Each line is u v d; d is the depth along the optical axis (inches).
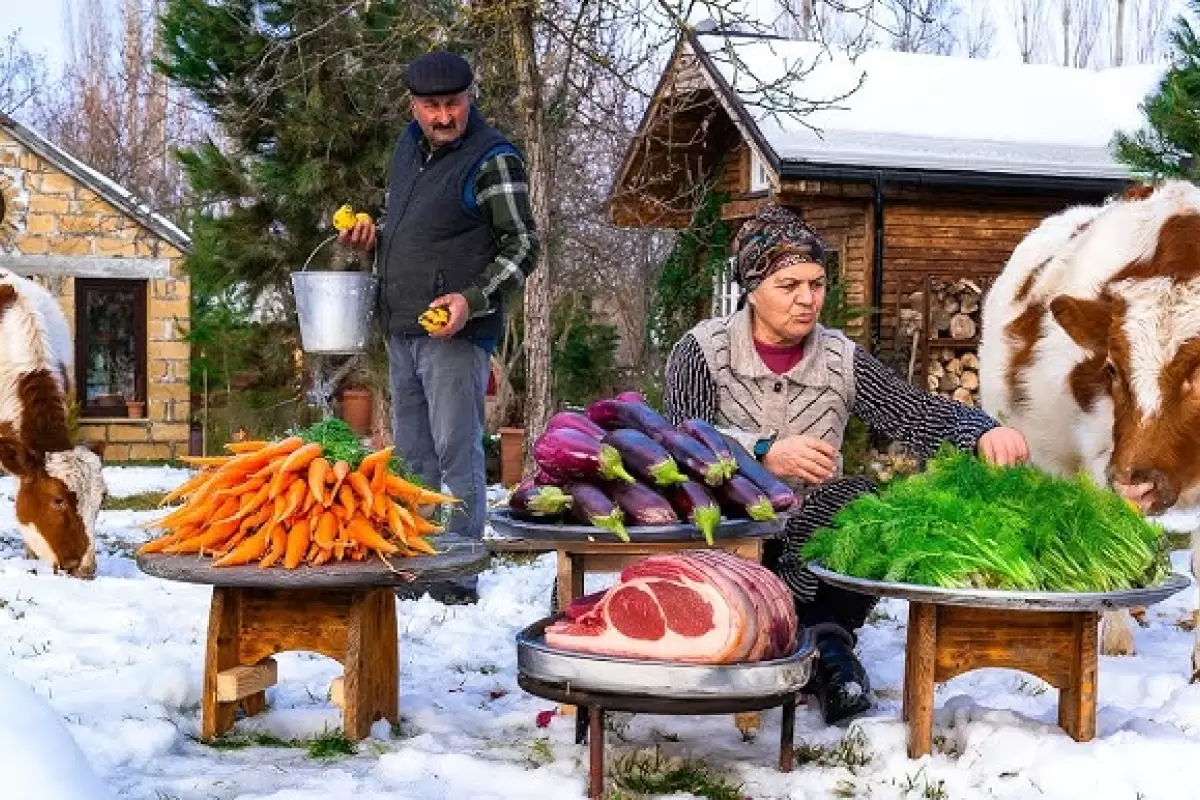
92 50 1983.3
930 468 169.9
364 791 143.2
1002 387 272.7
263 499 161.2
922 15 530.0
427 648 226.2
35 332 342.6
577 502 161.0
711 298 751.7
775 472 175.0
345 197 682.8
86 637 222.2
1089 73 786.8
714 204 741.9
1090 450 245.0
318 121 668.1
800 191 618.5
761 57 710.5
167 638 228.7
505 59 492.7
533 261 268.4
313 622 167.2
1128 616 237.9
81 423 835.4
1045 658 156.4
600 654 143.6
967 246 669.3
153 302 852.0
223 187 698.2
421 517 174.1
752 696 141.3
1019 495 159.6
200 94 697.0
